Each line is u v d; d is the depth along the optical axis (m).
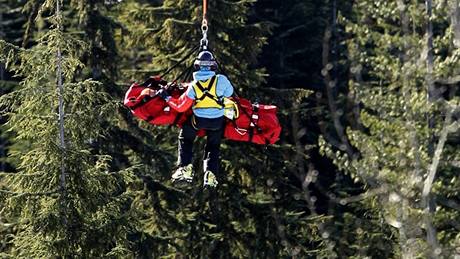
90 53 73.06
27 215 62.56
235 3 79.88
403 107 76.12
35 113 63.09
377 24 87.38
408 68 68.25
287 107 89.69
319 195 106.75
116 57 80.69
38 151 62.69
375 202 76.12
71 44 64.19
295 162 83.38
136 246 76.44
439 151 51.34
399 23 84.50
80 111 63.69
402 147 70.31
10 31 124.31
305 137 110.44
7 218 67.19
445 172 79.44
